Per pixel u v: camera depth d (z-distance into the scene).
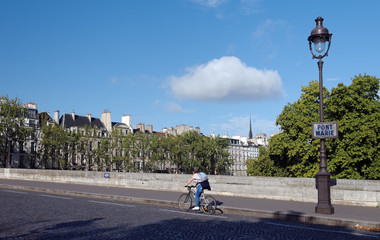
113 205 16.56
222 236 9.53
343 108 38.47
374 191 15.81
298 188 17.84
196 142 108.00
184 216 13.34
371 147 36.47
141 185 24.73
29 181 31.41
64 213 13.47
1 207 14.90
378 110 38.00
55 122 93.44
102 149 90.69
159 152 102.31
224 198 18.92
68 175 29.75
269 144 47.72
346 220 11.86
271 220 12.91
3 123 67.06
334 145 39.03
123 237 9.20
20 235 9.26
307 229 11.00
